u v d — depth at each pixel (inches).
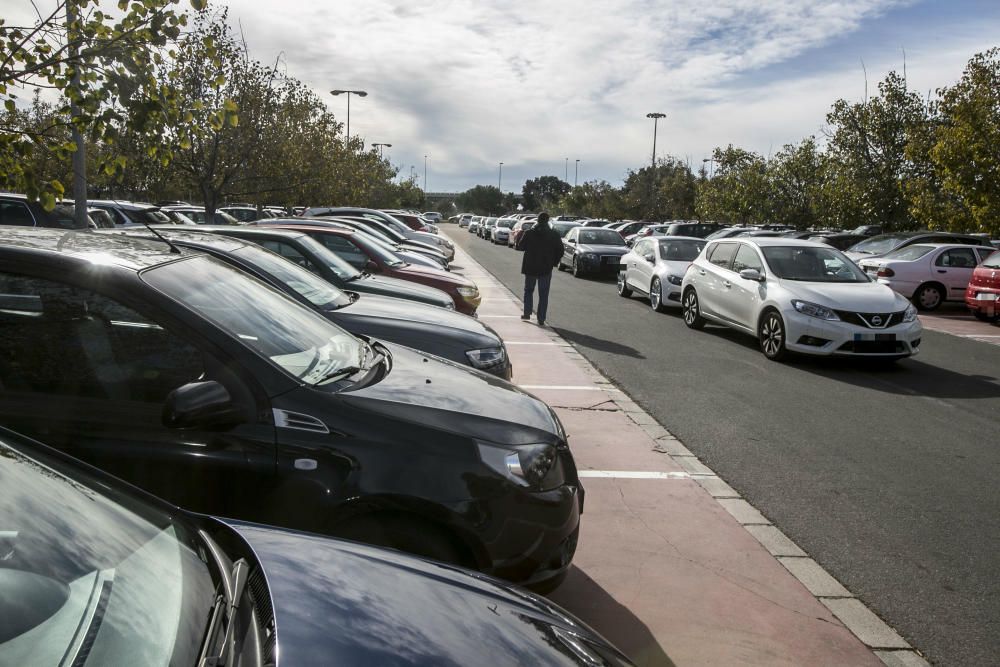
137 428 114.3
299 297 220.2
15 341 116.9
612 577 158.7
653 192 2039.9
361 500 114.6
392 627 70.2
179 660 58.9
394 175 2175.2
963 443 263.9
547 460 129.6
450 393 136.3
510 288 755.4
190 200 1069.8
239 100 615.5
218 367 116.6
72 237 137.1
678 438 259.4
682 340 465.1
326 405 118.5
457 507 116.2
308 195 946.7
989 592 157.6
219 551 77.0
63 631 57.6
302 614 68.3
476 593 82.7
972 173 735.7
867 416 297.1
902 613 148.4
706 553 171.3
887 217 1054.4
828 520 192.7
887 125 1042.1
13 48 207.6
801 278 420.5
